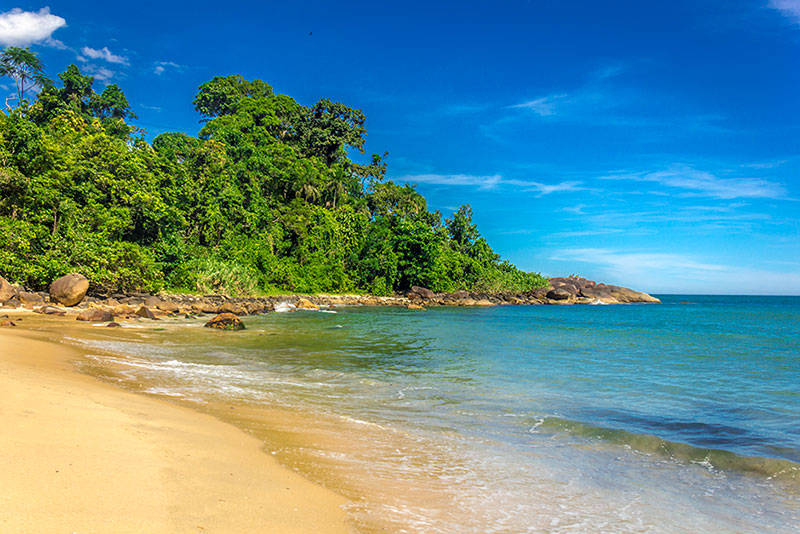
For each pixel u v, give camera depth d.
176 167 51.62
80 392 7.73
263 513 4.16
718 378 12.80
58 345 13.77
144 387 9.50
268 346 17.72
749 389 11.38
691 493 5.52
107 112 69.75
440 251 73.69
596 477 5.93
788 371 13.98
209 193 53.56
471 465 6.19
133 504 3.89
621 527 4.61
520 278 85.44
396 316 37.94
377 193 85.56
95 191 37.56
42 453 4.62
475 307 62.06
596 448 7.06
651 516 4.88
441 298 67.94
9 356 10.45
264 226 60.25
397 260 67.69
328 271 61.41
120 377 10.28
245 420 7.61
